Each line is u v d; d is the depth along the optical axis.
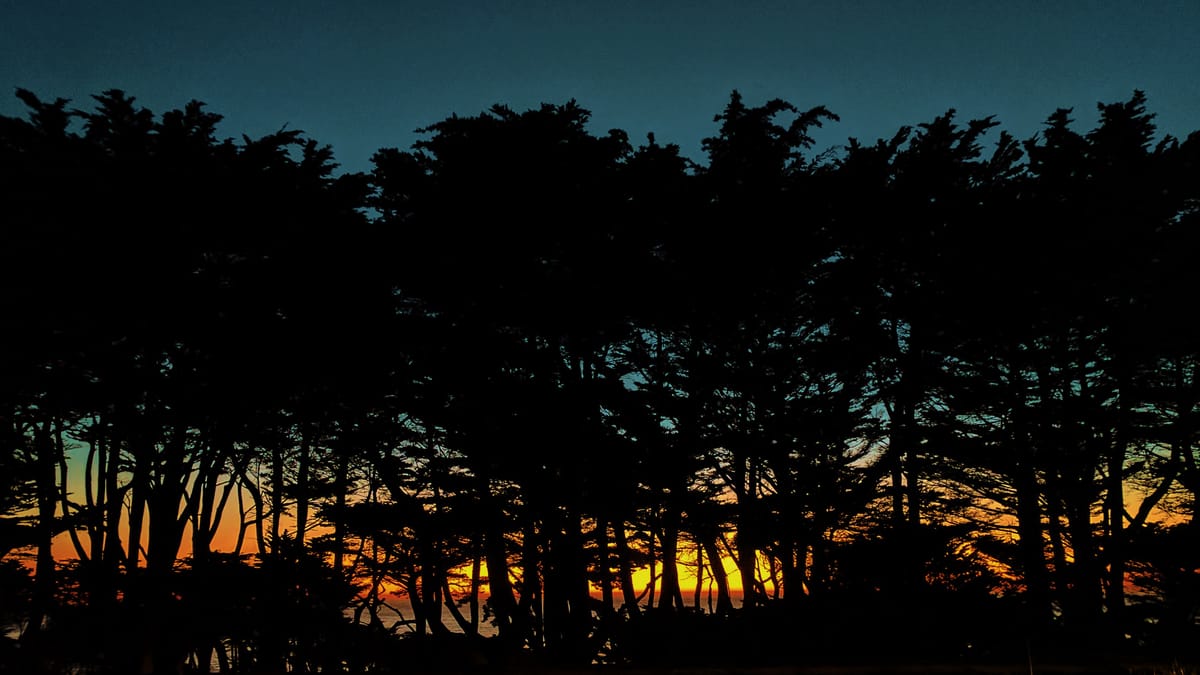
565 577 21.97
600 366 23.83
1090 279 23.28
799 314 23.84
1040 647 18.59
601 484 21.50
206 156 19.72
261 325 19.80
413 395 22.66
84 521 20.89
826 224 24.12
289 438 24.69
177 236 19.00
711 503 22.53
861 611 18.97
